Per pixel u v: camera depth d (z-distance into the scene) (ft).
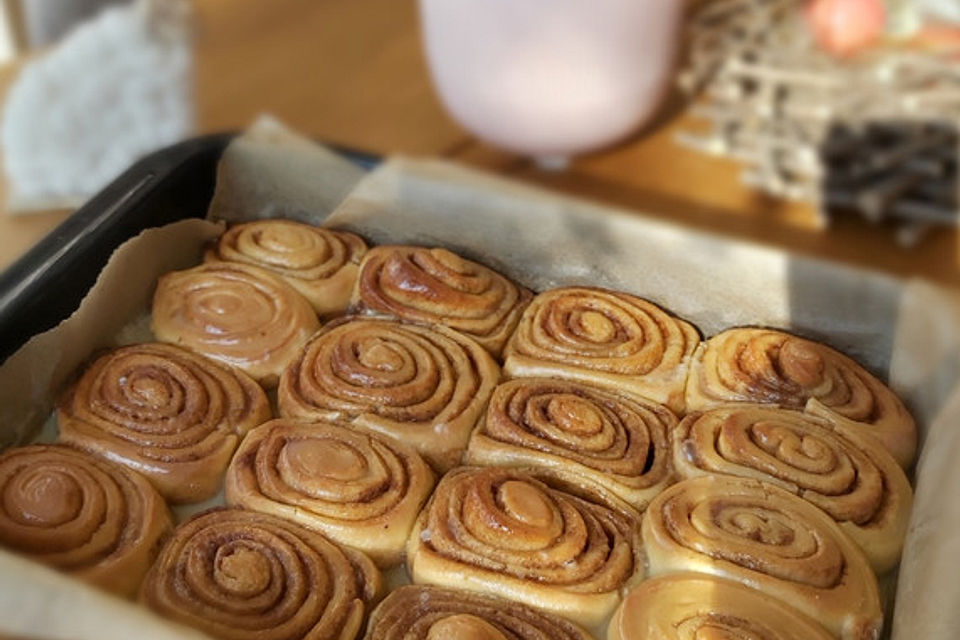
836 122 2.59
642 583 1.82
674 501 1.90
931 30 2.80
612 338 2.12
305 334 2.12
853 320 2.10
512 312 2.19
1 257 2.34
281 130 2.31
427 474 1.95
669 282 2.18
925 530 1.84
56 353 2.00
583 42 2.42
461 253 2.26
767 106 2.64
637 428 2.01
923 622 1.72
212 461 1.95
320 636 1.78
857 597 1.81
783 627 1.76
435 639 1.73
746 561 1.83
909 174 2.52
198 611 1.78
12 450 1.92
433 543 1.86
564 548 1.85
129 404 1.99
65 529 1.83
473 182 2.25
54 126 2.43
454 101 2.55
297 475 1.91
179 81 2.54
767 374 2.06
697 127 2.64
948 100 2.63
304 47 2.78
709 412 2.02
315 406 2.03
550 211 2.21
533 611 1.80
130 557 1.83
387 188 2.26
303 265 2.21
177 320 2.11
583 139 2.52
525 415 2.01
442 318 2.15
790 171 2.55
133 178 2.17
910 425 2.01
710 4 2.93
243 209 2.30
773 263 2.13
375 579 1.84
